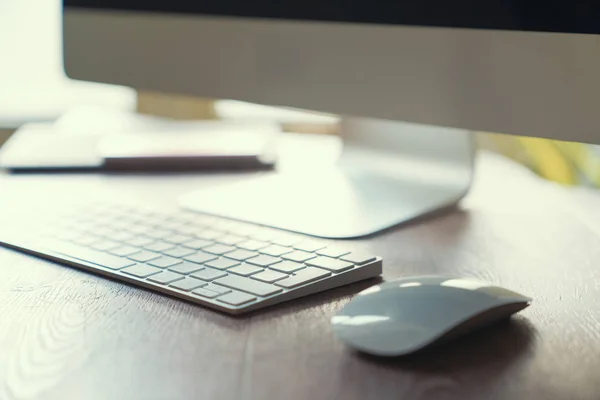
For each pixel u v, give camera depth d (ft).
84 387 1.32
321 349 1.47
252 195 2.66
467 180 2.65
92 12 3.11
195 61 2.81
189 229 2.23
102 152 3.34
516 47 1.94
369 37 2.28
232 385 1.32
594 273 1.99
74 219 2.37
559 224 2.52
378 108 2.29
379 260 1.93
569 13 1.82
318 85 2.44
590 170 3.87
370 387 1.31
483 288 1.54
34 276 1.92
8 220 2.37
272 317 1.64
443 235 2.35
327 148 3.80
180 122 4.35
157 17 2.90
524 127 1.95
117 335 1.55
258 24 2.59
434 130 2.71
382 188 2.71
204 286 1.76
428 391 1.29
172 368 1.39
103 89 5.79
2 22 5.53
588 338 1.53
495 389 1.30
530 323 1.61
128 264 1.93
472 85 2.05
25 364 1.41
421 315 1.45
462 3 2.04
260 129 4.00
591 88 1.80
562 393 1.29
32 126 4.21
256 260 1.94
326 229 2.29
